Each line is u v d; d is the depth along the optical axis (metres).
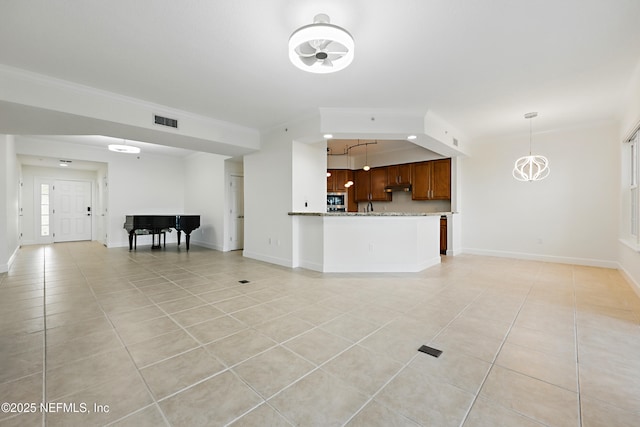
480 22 2.24
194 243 7.90
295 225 4.85
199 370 1.80
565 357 1.95
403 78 3.19
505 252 5.82
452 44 2.54
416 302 3.05
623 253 4.22
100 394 1.56
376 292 3.41
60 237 8.39
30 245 7.58
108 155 7.12
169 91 3.52
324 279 4.02
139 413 1.41
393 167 7.46
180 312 2.78
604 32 2.36
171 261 5.38
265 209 5.34
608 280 3.96
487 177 6.02
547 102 3.91
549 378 1.71
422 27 2.30
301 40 2.01
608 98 3.75
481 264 5.10
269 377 1.72
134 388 1.61
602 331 2.35
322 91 3.54
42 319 2.59
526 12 2.12
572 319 2.60
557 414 1.41
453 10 2.10
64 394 1.56
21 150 5.82
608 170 4.72
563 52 2.67
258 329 2.39
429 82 3.29
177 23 2.24
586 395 1.55
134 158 7.55
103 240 7.82
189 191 8.16
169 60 2.80
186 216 6.66
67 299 3.16
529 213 5.52
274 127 5.04
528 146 5.51
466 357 1.95
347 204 8.26
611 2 2.01
